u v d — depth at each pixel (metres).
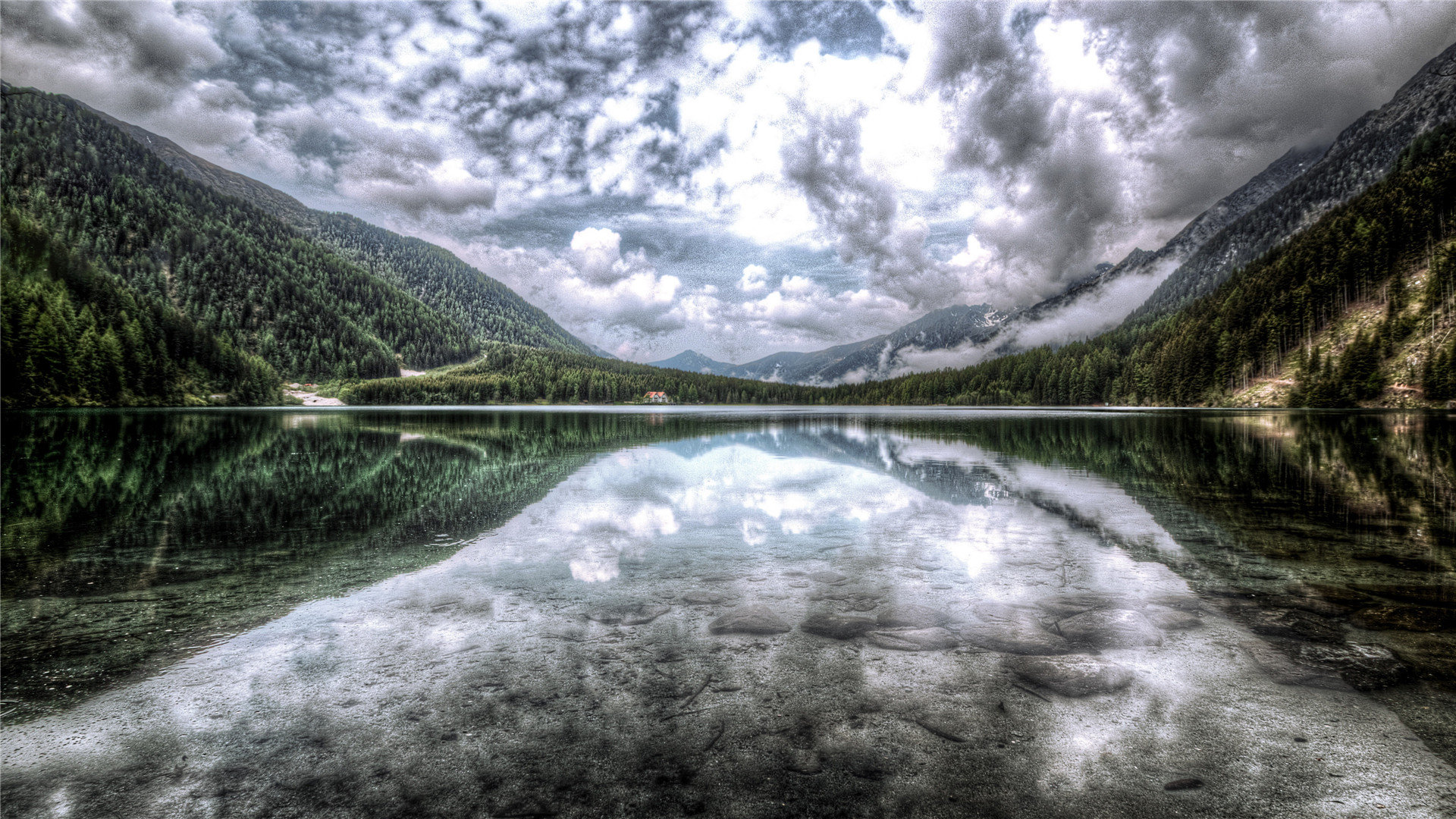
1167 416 59.53
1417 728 3.27
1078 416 63.19
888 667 4.16
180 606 5.66
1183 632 4.78
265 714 3.58
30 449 21.44
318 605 5.66
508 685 3.93
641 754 3.12
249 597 5.92
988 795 2.75
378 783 2.90
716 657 4.36
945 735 3.26
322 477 15.37
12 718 3.56
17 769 3.05
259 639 4.82
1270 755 3.05
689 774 2.94
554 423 48.84
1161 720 3.40
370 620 5.23
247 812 2.70
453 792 2.82
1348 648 4.42
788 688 3.85
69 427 34.47
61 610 5.54
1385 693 3.70
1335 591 5.88
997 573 6.63
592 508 10.99
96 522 9.71
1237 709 3.52
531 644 4.66
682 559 7.36
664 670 4.14
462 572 6.82
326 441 27.66
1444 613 5.16
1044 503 11.24
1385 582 6.18
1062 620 5.12
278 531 9.09
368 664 4.30
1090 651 4.43
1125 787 2.80
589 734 3.32
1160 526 9.09
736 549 7.85
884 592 5.98
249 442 26.22
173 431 32.88
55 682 4.04
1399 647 4.43
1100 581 6.30
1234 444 23.56
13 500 11.80
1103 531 8.82
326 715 3.57
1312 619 5.07
